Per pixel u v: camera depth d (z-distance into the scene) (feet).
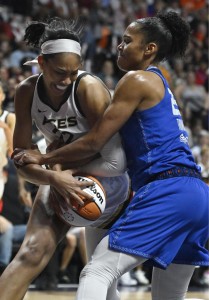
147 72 12.16
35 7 49.29
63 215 12.48
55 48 12.09
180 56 13.34
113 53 42.88
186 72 47.67
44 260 12.53
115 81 39.40
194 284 28.14
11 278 12.16
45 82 12.57
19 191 25.09
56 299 22.04
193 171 12.24
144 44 12.62
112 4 55.67
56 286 25.34
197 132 40.16
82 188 12.32
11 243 24.27
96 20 50.85
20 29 46.62
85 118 12.69
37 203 13.10
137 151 12.18
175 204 11.75
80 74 12.64
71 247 26.63
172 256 11.93
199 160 33.76
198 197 12.04
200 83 47.83
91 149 11.94
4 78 35.96
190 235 12.30
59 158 12.28
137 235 11.62
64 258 26.73
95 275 11.53
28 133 13.28
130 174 12.55
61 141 13.03
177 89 42.42
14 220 25.54
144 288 26.76
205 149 33.17
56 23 12.44
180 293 13.24
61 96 12.55
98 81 12.74
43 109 12.84
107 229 13.61
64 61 12.05
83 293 11.38
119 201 13.42
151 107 11.97
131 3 56.44
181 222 11.87
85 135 12.06
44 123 12.98
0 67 39.17
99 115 12.41
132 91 11.84
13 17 47.93
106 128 11.81
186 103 42.73
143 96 11.89
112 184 13.12
